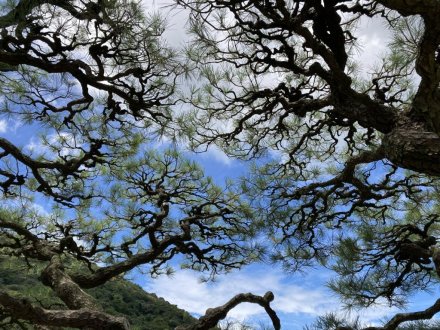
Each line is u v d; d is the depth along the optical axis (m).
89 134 5.43
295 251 5.82
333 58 3.26
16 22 3.55
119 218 5.91
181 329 3.82
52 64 3.77
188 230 5.30
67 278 3.79
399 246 5.18
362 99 3.37
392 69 4.34
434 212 5.50
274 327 4.02
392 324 4.28
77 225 5.70
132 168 5.84
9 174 4.75
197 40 3.72
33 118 4.70
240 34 3.56
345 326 3.72
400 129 3.11
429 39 2.42
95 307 3.37
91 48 3.75
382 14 3.52
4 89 4.57
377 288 4.98
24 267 5.48
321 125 4.88
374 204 5.59
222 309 3.87
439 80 2.60
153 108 4.76
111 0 3.47
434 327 3.70
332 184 5.49
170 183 6.02
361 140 5.61
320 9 3.42
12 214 5.36
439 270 3.46
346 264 4.93
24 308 2.75
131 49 3.87
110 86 4.12
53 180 5.68
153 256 4.95
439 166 2.76
